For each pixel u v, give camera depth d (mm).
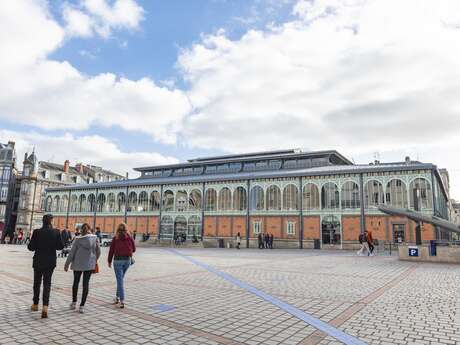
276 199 42219
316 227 39344
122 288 7820
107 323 6520
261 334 5898
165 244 43625
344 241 37500
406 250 20750
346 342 5492
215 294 9391
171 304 8117
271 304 8172
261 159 50031
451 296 9273
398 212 24125
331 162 48281
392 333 5965
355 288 10461
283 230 41031
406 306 8016
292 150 54188
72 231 56719
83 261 7395
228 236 44156
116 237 8031
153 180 51406
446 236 43031
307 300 8641
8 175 66438
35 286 7270
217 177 46125
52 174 70875
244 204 44062
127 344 5391
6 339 5543
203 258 22141
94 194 56031
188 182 47969
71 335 5793
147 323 6539
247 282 11586
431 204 34062
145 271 14586
